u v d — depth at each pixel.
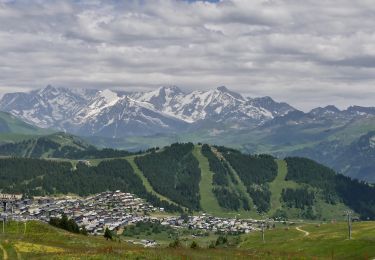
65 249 130.12
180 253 131.25
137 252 122.44
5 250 122.06
